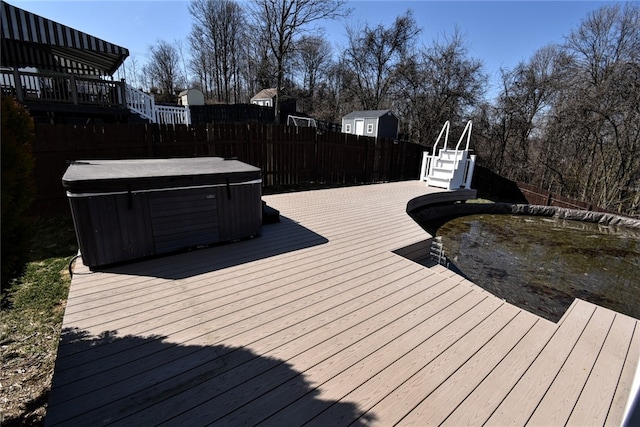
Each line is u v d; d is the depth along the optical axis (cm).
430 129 1720
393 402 151
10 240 178
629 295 417
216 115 1895
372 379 165
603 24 1301
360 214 504
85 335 191
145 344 185
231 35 3019
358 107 2598
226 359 175
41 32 584
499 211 876
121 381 157
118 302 228
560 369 178
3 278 180
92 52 814
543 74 1430
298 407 146
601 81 1095
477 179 1098
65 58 923
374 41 2369
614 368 180
